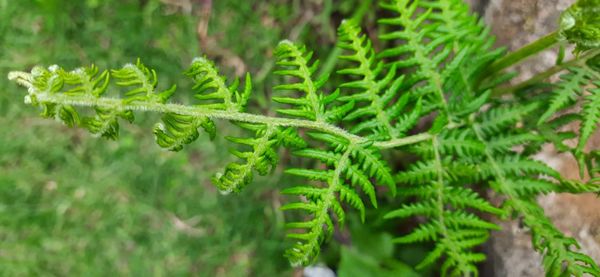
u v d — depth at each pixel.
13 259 3.05
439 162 1.74
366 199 2.73
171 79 3.02
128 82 1.36
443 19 1.75
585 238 2.18
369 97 1.62
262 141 1.47
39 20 2.95
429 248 2.61
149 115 3.06
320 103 1.55
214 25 3.03
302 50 1.54
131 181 3.11
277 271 3.11
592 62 1.66
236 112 1.46
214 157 3.09
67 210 3.11
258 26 3.02
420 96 1.69
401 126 1.65
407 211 1.76
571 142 2.15
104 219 3.12
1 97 2.98
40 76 1.30
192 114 1.41
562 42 1.63
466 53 1.70
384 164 1.57
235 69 3.05
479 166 1.76
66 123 1.35
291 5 3.02
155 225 3.15
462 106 1.74
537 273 2.23
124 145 3.07
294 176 3.04
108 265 3.13
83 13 2.96
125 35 2.99
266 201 3.11
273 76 3.02
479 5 2.42
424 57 1.72
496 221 2.29
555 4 2.19
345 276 2.59
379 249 2.63
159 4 2.99
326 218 1.52
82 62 2.99
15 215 3.04
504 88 1.94
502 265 2.32
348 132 1.56
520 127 1.89
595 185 1.66
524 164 1.75
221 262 3.13
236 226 3.12
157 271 3.13
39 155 3.07
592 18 1.30
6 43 2.94
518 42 2.26
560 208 2.20
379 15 2.88
